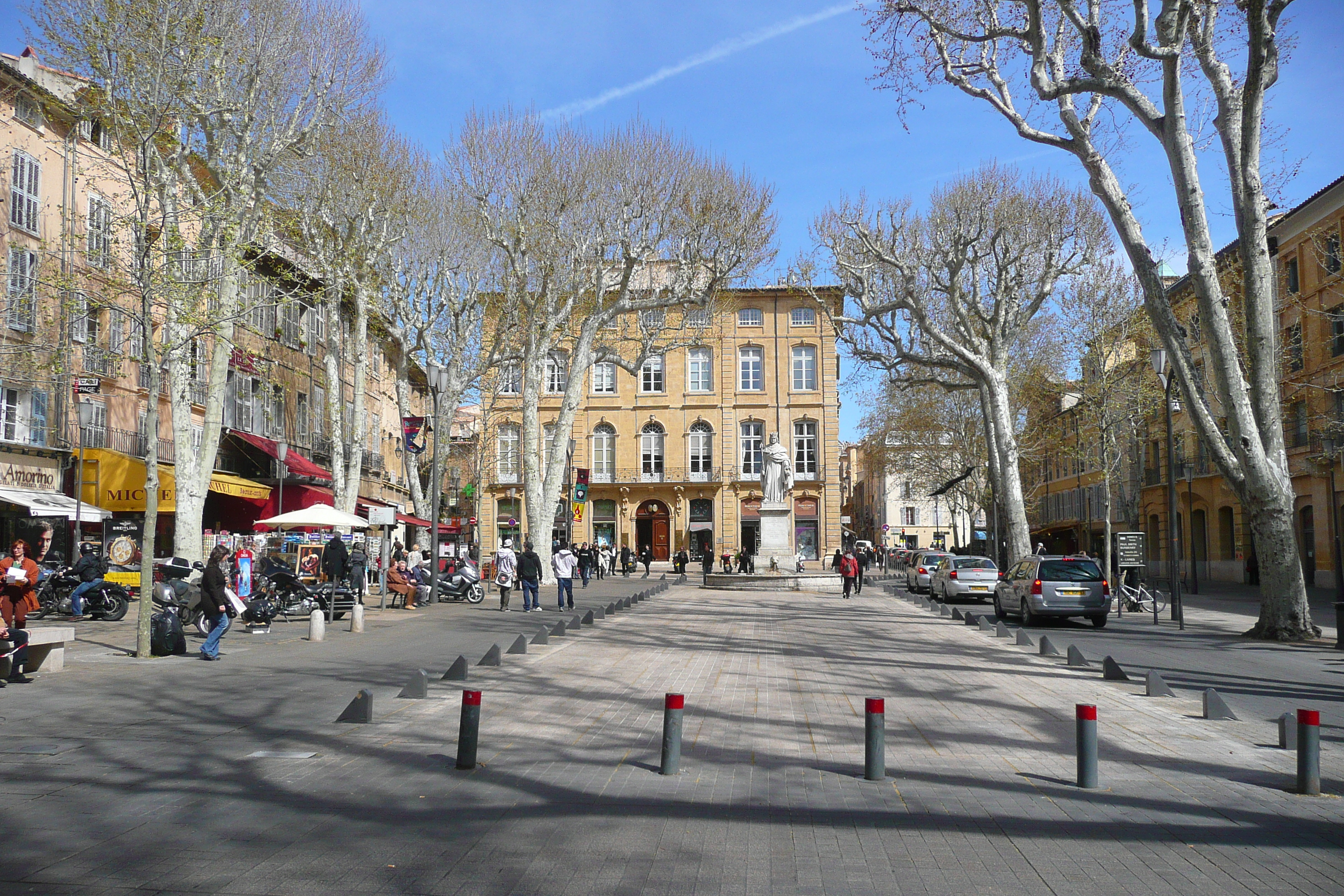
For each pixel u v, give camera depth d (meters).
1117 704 11.44
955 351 34.44
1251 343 19.77
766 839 6.12
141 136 16.02
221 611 15.16
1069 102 20.27
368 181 30.89
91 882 5.19
